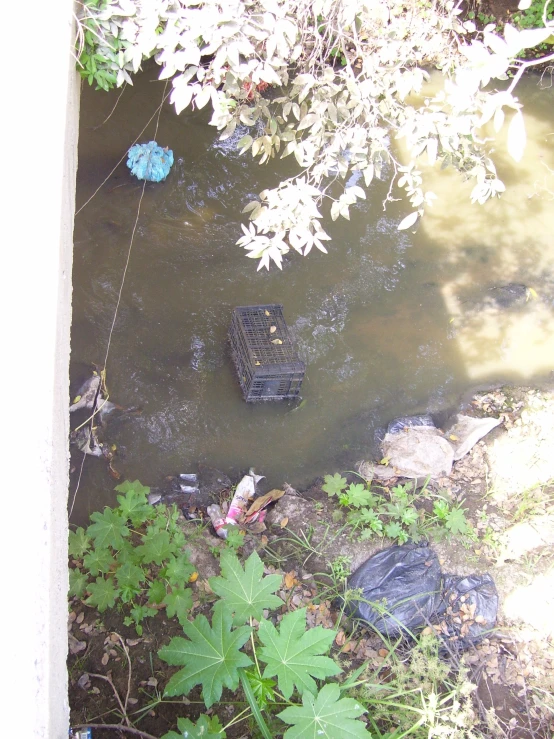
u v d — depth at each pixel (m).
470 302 6.33
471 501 4.84
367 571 4.21
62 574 1.96
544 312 6.41
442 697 3.58
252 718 3.28
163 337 5.46
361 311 6.05
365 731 2.61
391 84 3.78
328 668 2.78
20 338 1.97
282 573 4.23
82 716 3.35
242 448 5.02
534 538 4.57
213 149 7.09
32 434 1.81
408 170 3.52
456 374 5.77
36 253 2.14
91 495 4.54
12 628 1.49
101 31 3.24
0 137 2.36
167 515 4.29
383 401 5.48
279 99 3.59
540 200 7.50
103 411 4.94
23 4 2.87
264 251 3.28
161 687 3.52
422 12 4.63
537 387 5.77
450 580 4.26
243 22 2.96
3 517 1.65
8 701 1.39
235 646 2.79
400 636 3.94
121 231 6.12
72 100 3.00
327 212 6.80
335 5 3.52
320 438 5.18
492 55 1.96
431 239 6.80
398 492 4.68
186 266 5.99
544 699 3.77
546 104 8.94
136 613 3.67
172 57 3.05
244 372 5.15
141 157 6.48
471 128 3.49
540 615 4.16
